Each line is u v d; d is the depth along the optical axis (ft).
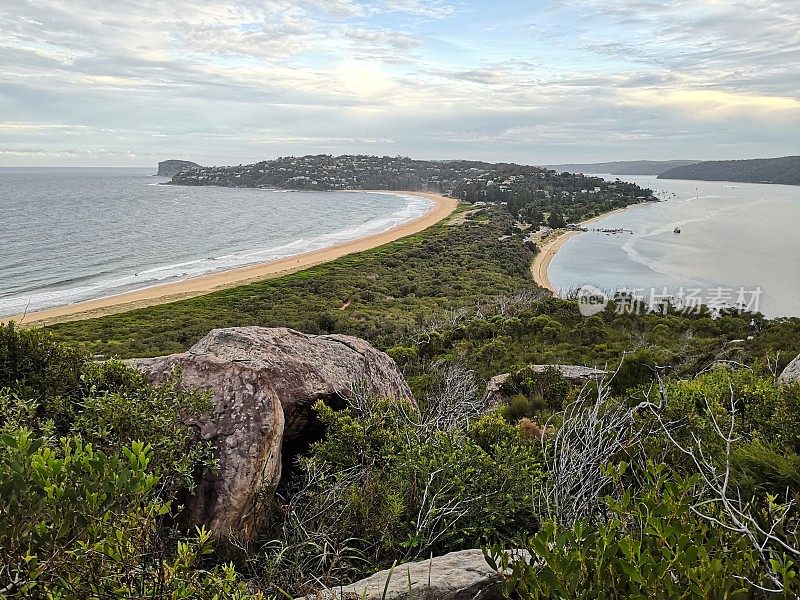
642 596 5.16
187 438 12.04
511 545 9.84
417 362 49.93
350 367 20.15
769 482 9.83
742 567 5.90
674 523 6.00
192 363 14.74
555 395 31.81
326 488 12.66
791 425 14.42
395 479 12.04
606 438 11.99
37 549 5.22
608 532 6.08
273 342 18.66
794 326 66.03
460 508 10.87
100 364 13.88
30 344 13.17
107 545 5.54
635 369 28.17
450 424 17.52
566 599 5.41
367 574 9.68
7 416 10.46
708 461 10.93
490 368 52.19
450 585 8.05
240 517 11.64
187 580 6.16
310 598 7.97
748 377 23.17
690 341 63.98
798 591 5.40
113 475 5.83
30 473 5.58
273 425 13.05
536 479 11.53
